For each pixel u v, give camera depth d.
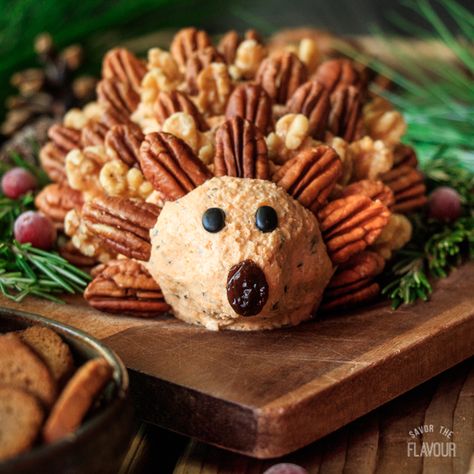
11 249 0.54
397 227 0.54
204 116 0.54
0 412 0.39
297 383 0.45
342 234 0.50
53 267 0.53
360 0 1.03
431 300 0.52
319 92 0.54
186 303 0.49
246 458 0.46
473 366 0.51
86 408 0.39
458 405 0.48
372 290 0.52
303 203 0.49
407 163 0.57
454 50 0.76
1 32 0.79
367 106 0.60
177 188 0.49
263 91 0.53
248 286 0.47
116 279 0.50
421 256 0.56
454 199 0.58
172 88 0.56
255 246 0.47
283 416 0.43
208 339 0.48
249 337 0.49
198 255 0.47
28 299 0.52
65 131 0.57
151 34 0.83
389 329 0.49
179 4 0.83
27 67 0.77
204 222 0.47
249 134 0.50
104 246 0.53
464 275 0.54
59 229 0.55
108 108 0.56
